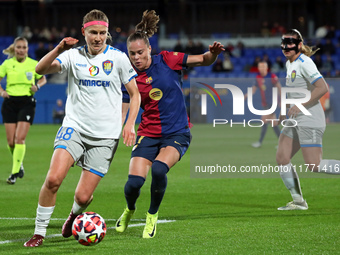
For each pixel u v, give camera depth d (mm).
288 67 17422
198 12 83250
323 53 71812
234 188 22688
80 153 12859
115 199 20000
